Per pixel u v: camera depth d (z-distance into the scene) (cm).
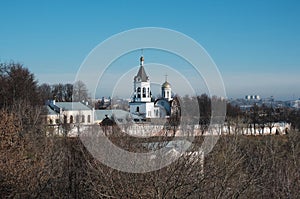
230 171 1288
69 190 1652
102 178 1180
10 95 5234
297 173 1798
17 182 1809
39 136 2414
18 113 3056
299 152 2495
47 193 1767
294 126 5453
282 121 5603
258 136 3303
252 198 1464
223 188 1226
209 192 1212
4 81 5325
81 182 1538
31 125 2919
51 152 1914
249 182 1350
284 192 1645
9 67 5550
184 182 1126
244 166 1703
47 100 6147
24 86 5466
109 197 1133
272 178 1719
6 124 2117
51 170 1839
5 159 1894
